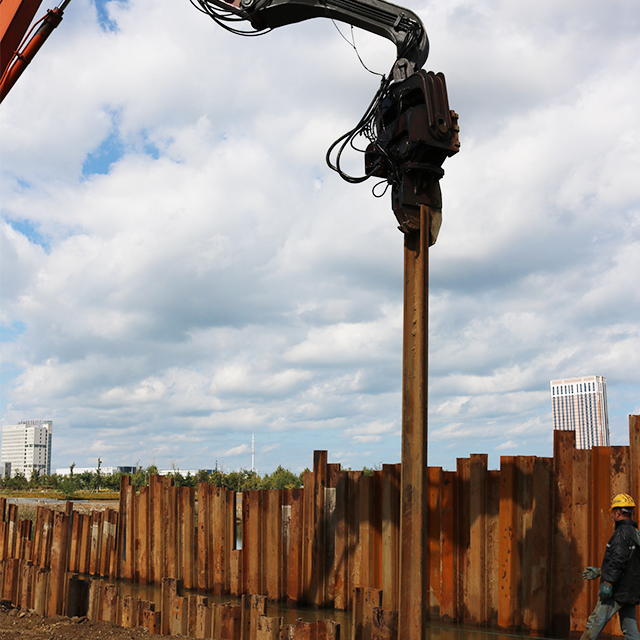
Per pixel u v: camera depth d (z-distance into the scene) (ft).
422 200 26.03
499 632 28.81
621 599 21.39
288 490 37.22
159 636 27.73
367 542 33.32
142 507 43.16
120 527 44.14
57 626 29.71
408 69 27.48
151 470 176.86
